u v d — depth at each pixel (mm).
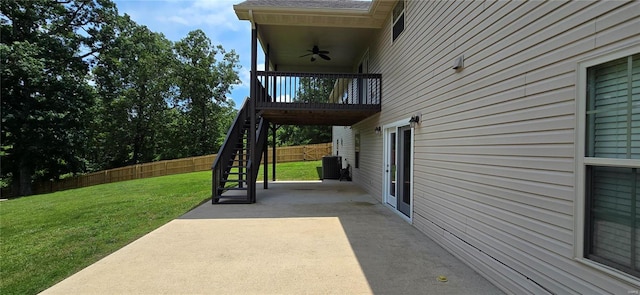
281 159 22672
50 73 15953
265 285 2945
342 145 15000
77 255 4133
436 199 4301
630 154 1807
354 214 6066
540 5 2416
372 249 3973
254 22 7148
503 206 2848
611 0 1868
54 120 15742
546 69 2350
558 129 2232
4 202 10664
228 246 4113
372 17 7004
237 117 8492
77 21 17578
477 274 3205
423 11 4855
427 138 4641
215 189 7176
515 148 2689
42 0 15625
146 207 7488
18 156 16203
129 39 22172
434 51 4414
